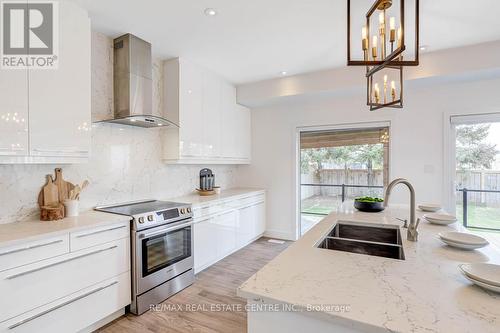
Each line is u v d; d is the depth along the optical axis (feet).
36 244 5.47
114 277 7.02
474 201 11.08
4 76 5.62
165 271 8.37
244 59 10.78
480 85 10.62
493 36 8.73
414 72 10.31
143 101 9.07
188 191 12.39
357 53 10.28
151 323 7.13
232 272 10.48
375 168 12.98
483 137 10.93
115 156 9.14
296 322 3.03
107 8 7.16
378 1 4.60
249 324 3.30
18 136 5.79
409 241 5.25
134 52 8.81
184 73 10.64
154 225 7.98
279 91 13.03
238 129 14.55
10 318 5.09
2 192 6.56
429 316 2.62
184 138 10.62
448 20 7.72
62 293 5.90
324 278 3.52
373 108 7.11
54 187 7.44
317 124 14.01
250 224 13.78
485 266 3.53
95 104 8.45
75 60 6.85
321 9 7.27
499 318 2.58
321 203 14.44
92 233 6.49
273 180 15.26
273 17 7.66
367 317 2.60
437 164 11.41
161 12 7.39
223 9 7.27
